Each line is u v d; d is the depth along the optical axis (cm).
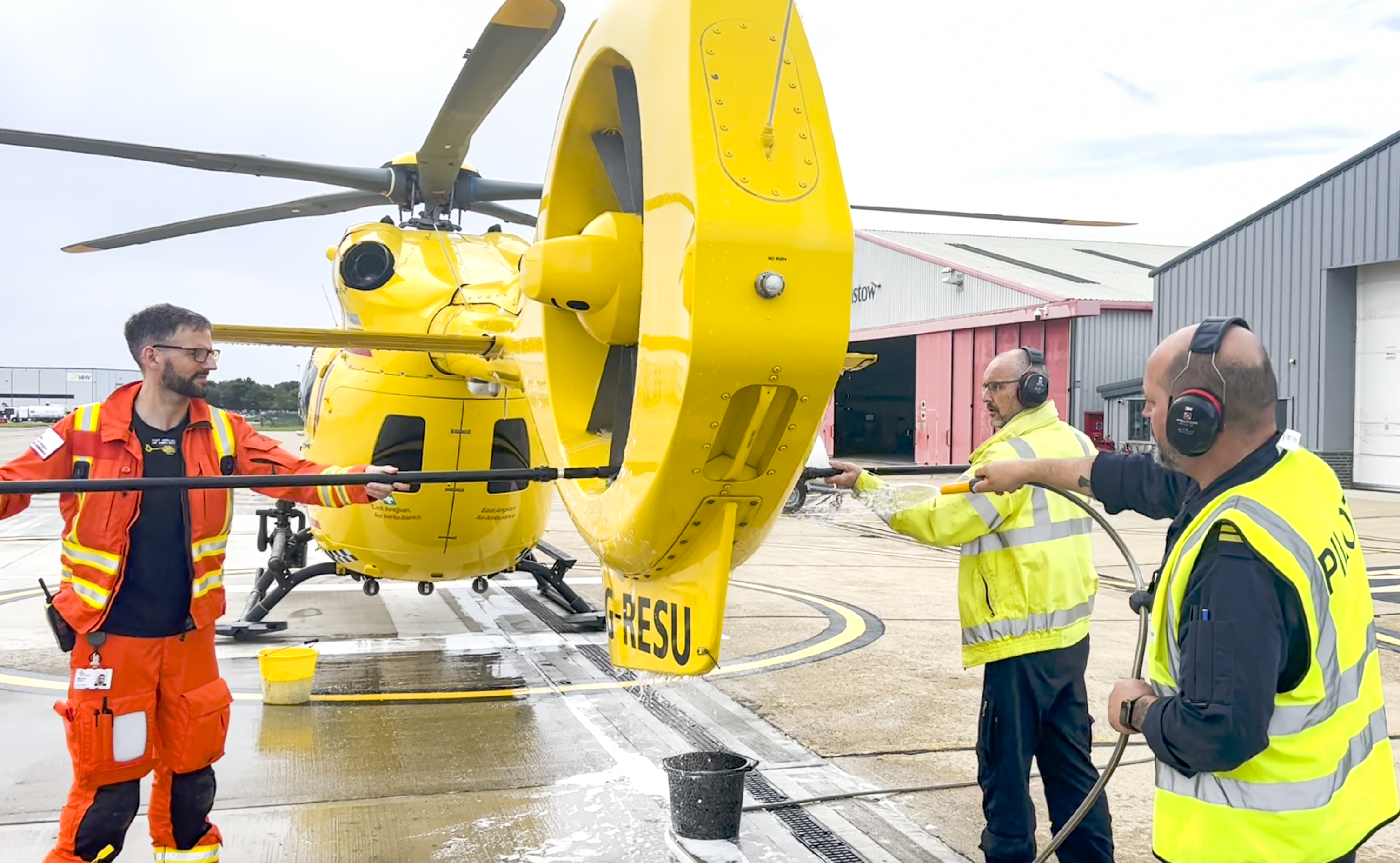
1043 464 257
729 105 221
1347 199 1814
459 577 664
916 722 493
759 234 212
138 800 282
